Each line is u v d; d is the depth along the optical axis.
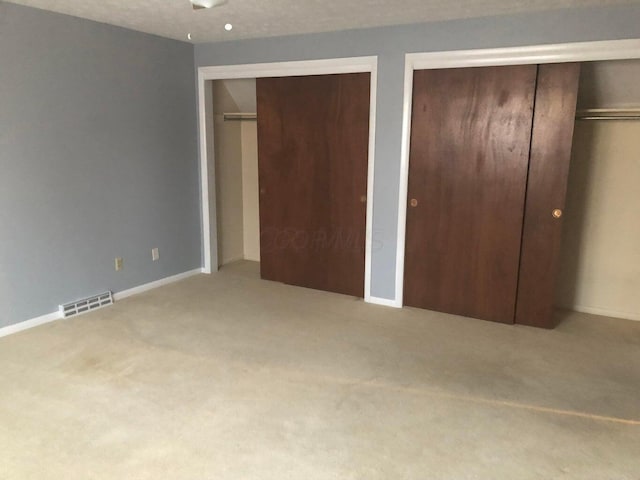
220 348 3.21
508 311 3.69
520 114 3.38
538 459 2.15
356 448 2.21
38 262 3.49
